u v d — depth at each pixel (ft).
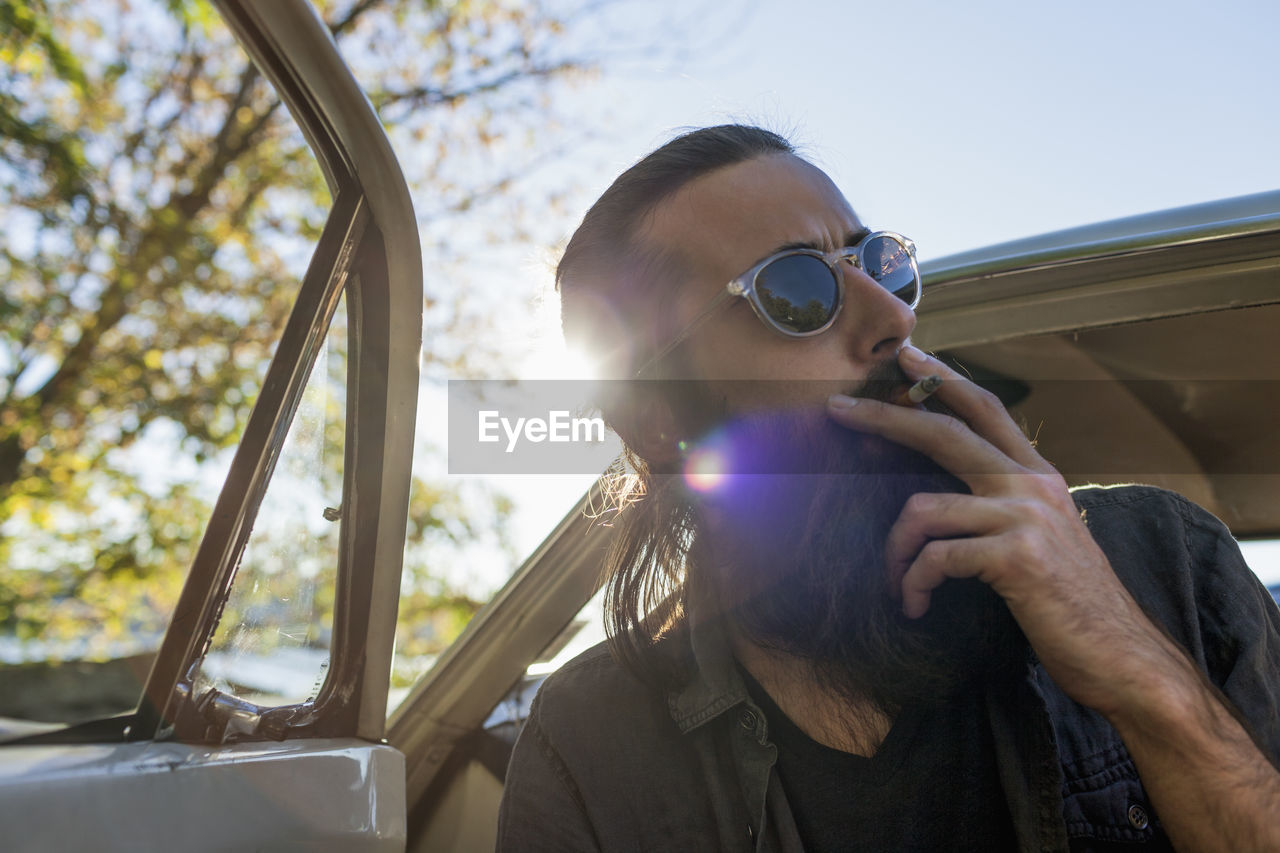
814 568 3.28
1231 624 3.29
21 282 14.90
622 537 4.44
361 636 3.33
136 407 15.83
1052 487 3.03
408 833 5.89
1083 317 4.45
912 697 3.13
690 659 3.73
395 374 3.38
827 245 3.78
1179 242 4.20
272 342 16.97
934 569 2.92
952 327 4.70
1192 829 2.68
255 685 3.12
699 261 3.92
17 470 15.01
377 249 3.29
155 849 2.31
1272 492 5.34
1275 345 4.44
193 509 15.90
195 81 15.37
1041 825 3.00
